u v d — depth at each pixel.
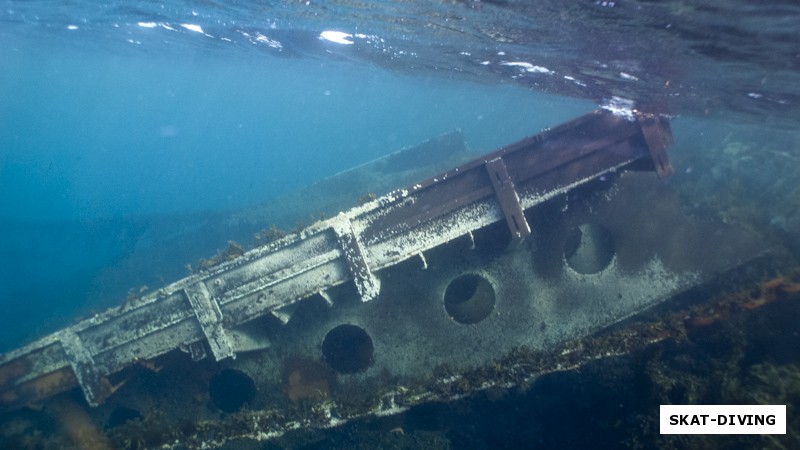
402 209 7.34
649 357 6.57
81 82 92.94
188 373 8.47
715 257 8.47
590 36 5.72
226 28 13.90
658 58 6.12
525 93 22.88
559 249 8.55
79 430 7.40
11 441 7.47
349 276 7.21
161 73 61.50
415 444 7.08
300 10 8.95
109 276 15.80
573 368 6.75
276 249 7.30
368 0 6.93
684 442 5.74
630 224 8.66
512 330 8.42
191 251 15.79
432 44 9.50
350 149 74.94
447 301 9.81
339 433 7.07
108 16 15.14
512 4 5.02
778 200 11.66
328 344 9.36
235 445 6.82
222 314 7.37
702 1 3.82
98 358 7.54
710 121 14.73
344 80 45.91
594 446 6.70
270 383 8.43
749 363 6.59
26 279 17.17
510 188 7.19
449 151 17.50
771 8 3.69
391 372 8.37
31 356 7.58
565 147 7.34
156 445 6.79
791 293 6.66
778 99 7.77
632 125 7.23
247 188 54.91
